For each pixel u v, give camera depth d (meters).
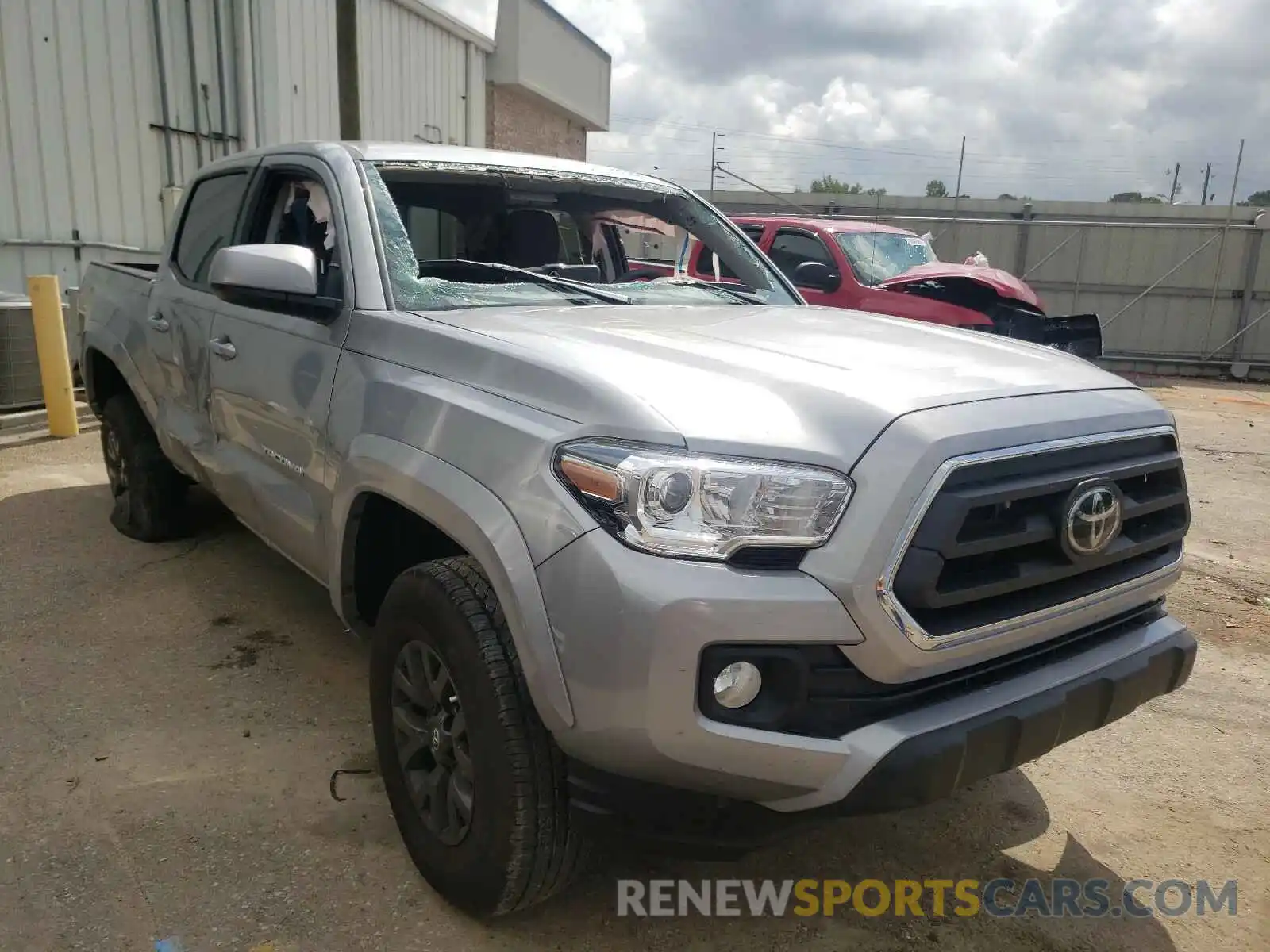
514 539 2.05
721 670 1.89
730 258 3.98
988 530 2.03
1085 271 16.33
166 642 3.92
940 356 2.52
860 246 9.34
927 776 1.94
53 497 5.80
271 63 10.74
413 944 2.34
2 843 2.65
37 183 8.59
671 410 2.01
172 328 4.08
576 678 1.93
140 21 9.27
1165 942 2.49
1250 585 5.25
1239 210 18.16
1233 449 9.28
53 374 7.20
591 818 2.06
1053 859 2.81
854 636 1.91
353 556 2.77
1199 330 16.19
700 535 1.89
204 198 4.29
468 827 2.28
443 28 13.83
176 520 4.93
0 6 8.14
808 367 2.28
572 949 2.36
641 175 4.04
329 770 3.07
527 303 3.05
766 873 2.69
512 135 16.22
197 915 2.41
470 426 2.26
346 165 3.21
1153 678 2.40
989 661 2.18
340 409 2.75
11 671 3.63
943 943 2.45
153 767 3.04
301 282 2.82
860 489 1.92
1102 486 2.17
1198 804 3.12
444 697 2.36
